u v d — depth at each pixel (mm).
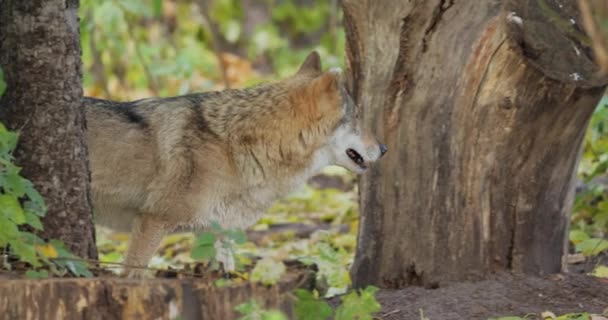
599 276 10688
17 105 8797
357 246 10742
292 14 29906
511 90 9734
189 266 8539
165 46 25844
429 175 10109
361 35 10500
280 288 7996
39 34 8711
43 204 8273
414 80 10078
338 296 10414
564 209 10555
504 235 10211
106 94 21828
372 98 10453
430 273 10180
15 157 8820
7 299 7375
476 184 10047
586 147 14750
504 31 9570
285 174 11461
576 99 9703
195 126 11297
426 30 9930
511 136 9938
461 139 9977
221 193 11297
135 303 7598
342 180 19672
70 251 8922
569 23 8953
